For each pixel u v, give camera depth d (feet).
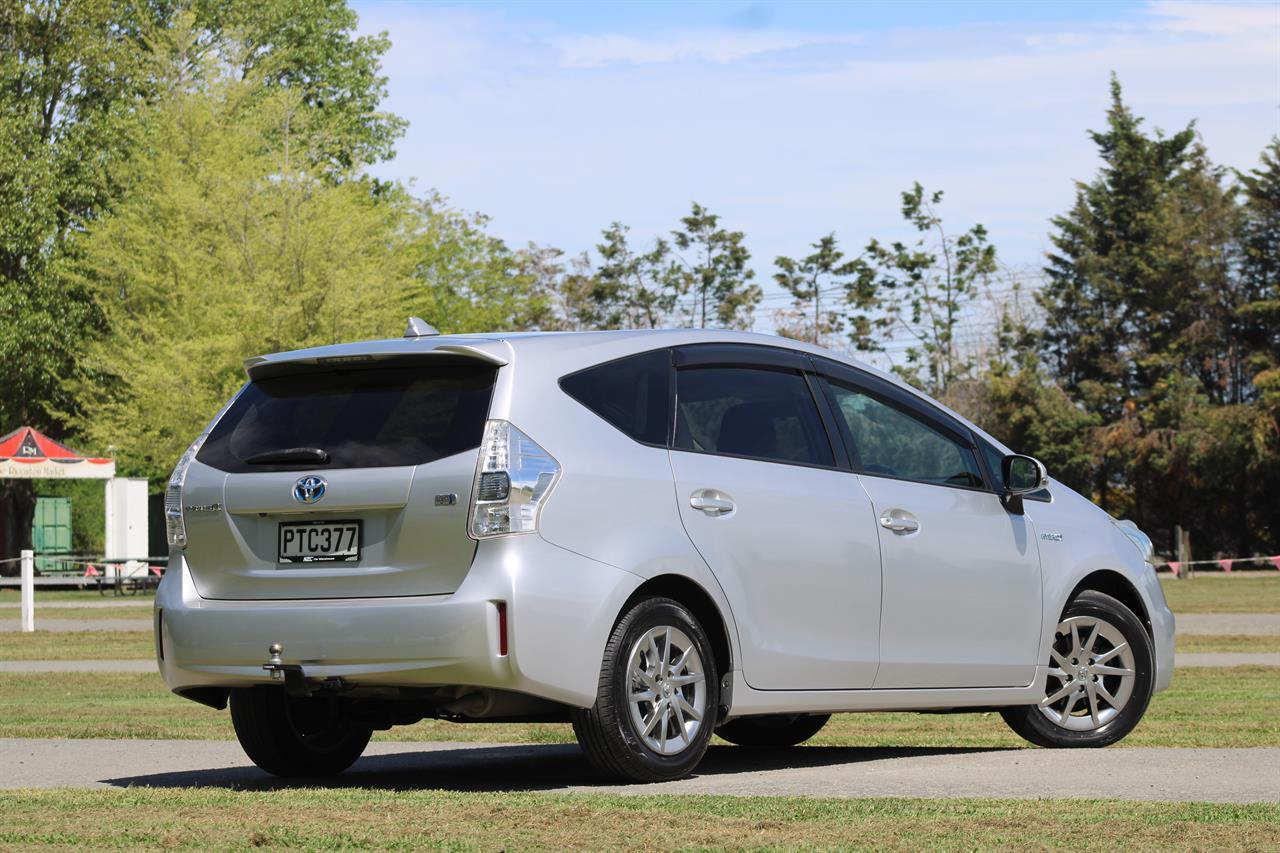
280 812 27.02
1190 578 213.66
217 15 258.37
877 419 38.75
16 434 177.06
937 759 37.45
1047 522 41.24
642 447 33.50
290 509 32.45
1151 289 310.24
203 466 33.86
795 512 35.65
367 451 32.22
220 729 46.62
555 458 31.81
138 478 220.64
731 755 39.73
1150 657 41.73
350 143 268.62
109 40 238.68
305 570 32.35
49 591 214.69
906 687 37.52
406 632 30.96
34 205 227.81
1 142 227.81
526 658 30.73
